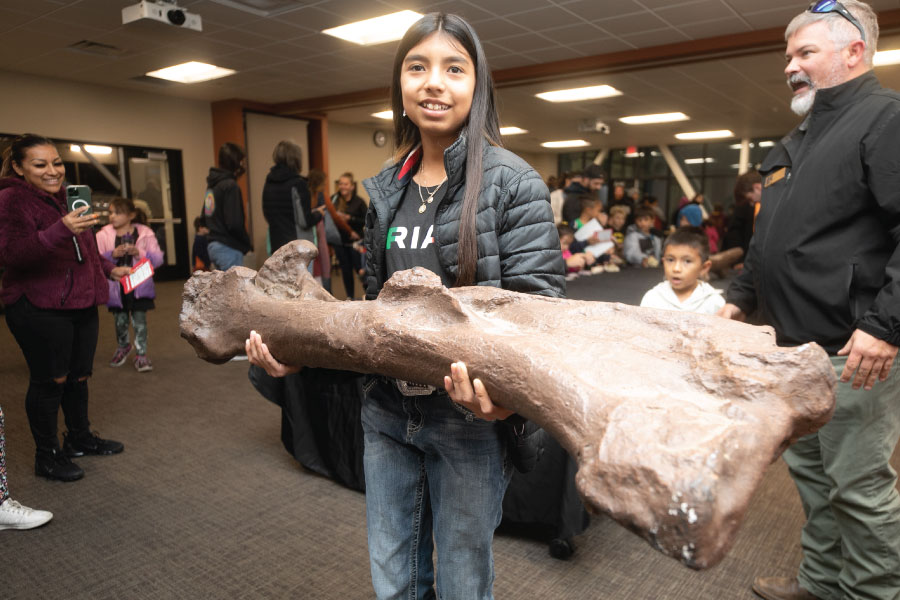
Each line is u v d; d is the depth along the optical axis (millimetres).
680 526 560
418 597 1159
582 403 688
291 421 2443
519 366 764
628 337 821
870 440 1344
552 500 1823
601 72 7398
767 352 706
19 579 1752
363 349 947
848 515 1406
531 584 1718
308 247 1268
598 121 11359
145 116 8922
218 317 1237
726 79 8094
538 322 877
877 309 1224
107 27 5879
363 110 10492
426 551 1173
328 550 1906
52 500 2244
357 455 2297
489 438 1043
